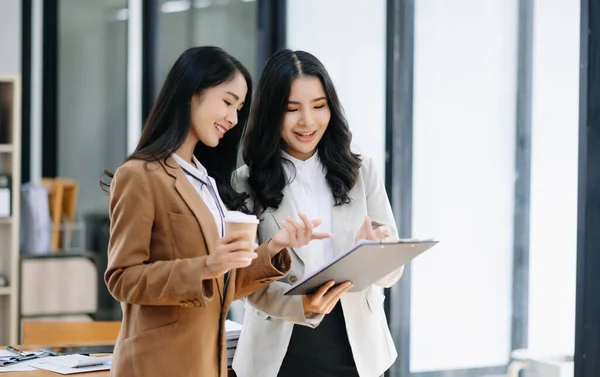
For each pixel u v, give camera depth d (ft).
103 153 19.74
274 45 17.99
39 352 9.55
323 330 8.40
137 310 7.14
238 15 18.51
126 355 7.10
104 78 19.62
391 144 13.62
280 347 8.32
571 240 10.49
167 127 7.31
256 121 8.57
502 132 11.62
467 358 12.14
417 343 12.97
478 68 12.03
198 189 7.52
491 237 11.81
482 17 11.94
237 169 8.98
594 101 9.70
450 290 12.46
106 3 19.57
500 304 11.64
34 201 17.69
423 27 13.10
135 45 19.60
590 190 9.73
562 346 10.64
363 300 8.43
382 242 6.89
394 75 13.64
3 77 16.26
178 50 19.30
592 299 9.76
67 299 17.66
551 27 10.77
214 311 7.22
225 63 7.30
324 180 8.77
